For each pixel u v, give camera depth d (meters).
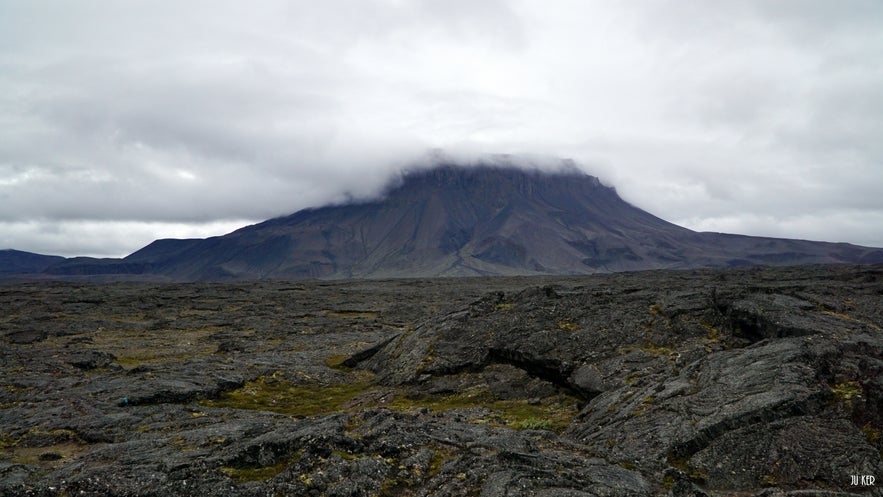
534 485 15.25
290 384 40.00
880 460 16.83
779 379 21.72
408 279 191.50
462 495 15.40
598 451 18.88
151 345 63.22
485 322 41.38
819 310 33.56
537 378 34.47
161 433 23.95
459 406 32.03
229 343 60.19
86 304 105.25
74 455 21.58
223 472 16.86
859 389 20.61
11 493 15.40
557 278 167.50
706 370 25.42
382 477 16.62
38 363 45.31
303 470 16.80
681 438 19.78
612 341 34.47
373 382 40.38
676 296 39.25
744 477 17.38
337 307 99.62
